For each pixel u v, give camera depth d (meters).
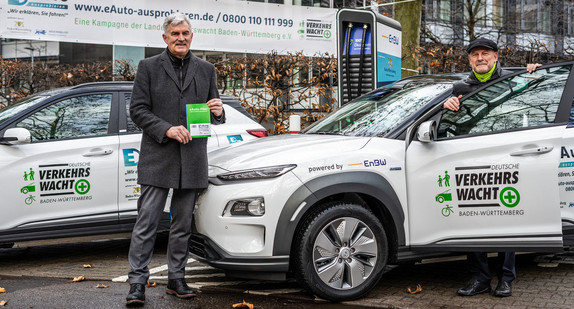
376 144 4.71
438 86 5.30
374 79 8.87
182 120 4.56
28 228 5.93
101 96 6.48
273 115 10.67
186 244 4.70
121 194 6.32
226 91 10.66
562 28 26.97
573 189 4.94
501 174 4.50
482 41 4.71
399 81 5.96
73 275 5.68
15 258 6.77
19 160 5.91
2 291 4.91
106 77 10.42
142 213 4.53
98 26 10.50
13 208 5.87
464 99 4.81
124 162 6.34
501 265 4.69
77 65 10.47
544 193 4.41
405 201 4.70
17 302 4.55
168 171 4.51
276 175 4.41
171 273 4.69
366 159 4.60
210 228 4.52
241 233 4.43
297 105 10.86
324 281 4.48
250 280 5.28
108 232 6.27
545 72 4.84
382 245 4.65
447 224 4.64
